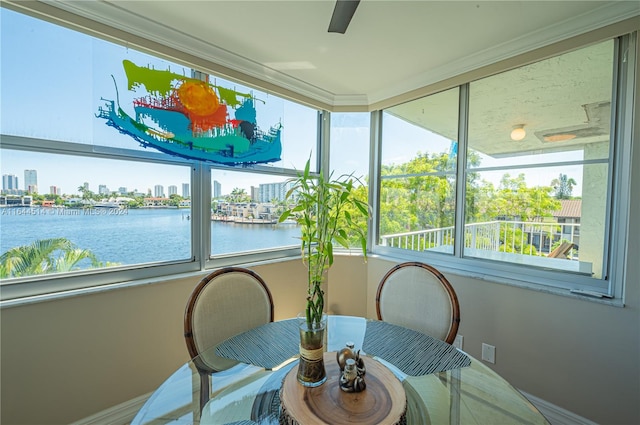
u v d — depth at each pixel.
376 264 2.66
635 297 1.42
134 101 1.69
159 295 1.78
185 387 1.01
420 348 1.27
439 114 2.29
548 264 1.79
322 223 0.94
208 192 2.09
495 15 1.55
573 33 1.58
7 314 1.33
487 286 1.90
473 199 2.13
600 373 1.51
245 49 1.94
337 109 2.72
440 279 1.55
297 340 1.32
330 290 2.79
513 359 1.80
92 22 1.49
